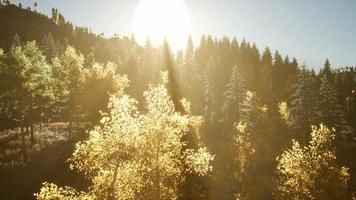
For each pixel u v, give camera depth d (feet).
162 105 48.29
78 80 142.61
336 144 170.71
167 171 47.29
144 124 47.14
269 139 145.79
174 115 49.03
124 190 45.03
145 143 46.39
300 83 180.24
